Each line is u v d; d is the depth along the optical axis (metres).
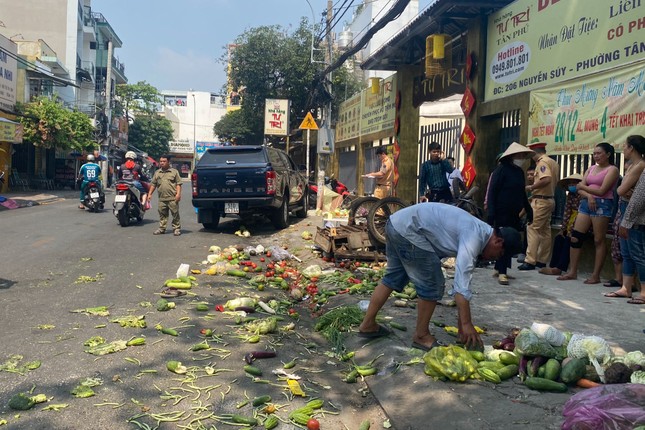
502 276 7.41
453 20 12.02
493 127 10.99
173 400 3.91
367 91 20.22
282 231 13.57
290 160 15.88
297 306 6.88
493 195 7.60
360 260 9.23
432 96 14.41
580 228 7.45
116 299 6.46
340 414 3.91
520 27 9.62
